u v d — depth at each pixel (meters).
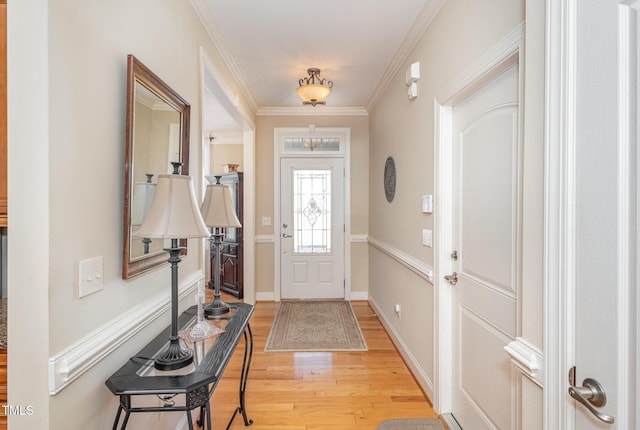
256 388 2.57
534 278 1.12
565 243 0.93
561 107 0.94
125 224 1.31
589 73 0.86
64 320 1.01
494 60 1.55
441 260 2.19
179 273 1.93
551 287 0.98
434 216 2.26
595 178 0.84
